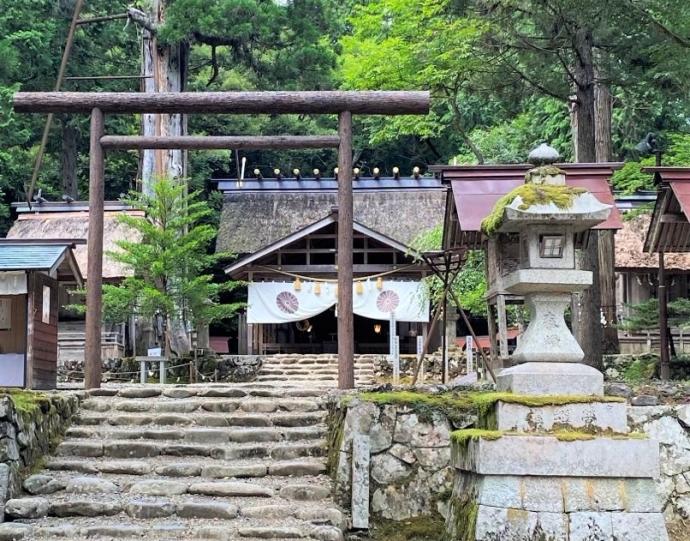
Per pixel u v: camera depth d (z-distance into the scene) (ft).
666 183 33.76
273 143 32.94
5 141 69.51
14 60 66.64
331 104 32.35
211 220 93.20
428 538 22.36
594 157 42.32
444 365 32.99
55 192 91.50
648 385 27.22
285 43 67.21
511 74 45.85
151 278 52.70
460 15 46.01
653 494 17.71
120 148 33.35
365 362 60.90
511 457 17.72
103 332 63.62
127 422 27.55
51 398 26.27
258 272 66.74
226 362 60.54
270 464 24.66
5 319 34.09
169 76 62.59
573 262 19.26
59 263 32.37
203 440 26.40
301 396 29.76
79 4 52.85
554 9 40.27
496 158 77.25
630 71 43.32
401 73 49.78
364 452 22.67
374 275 65.57
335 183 79.20
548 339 19.24
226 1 59.62
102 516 22.08
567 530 17.40
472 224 29.19
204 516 22.03
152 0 61.21
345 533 22.16
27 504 22.03
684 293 62.54
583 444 17.78
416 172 77.71
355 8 70.28
